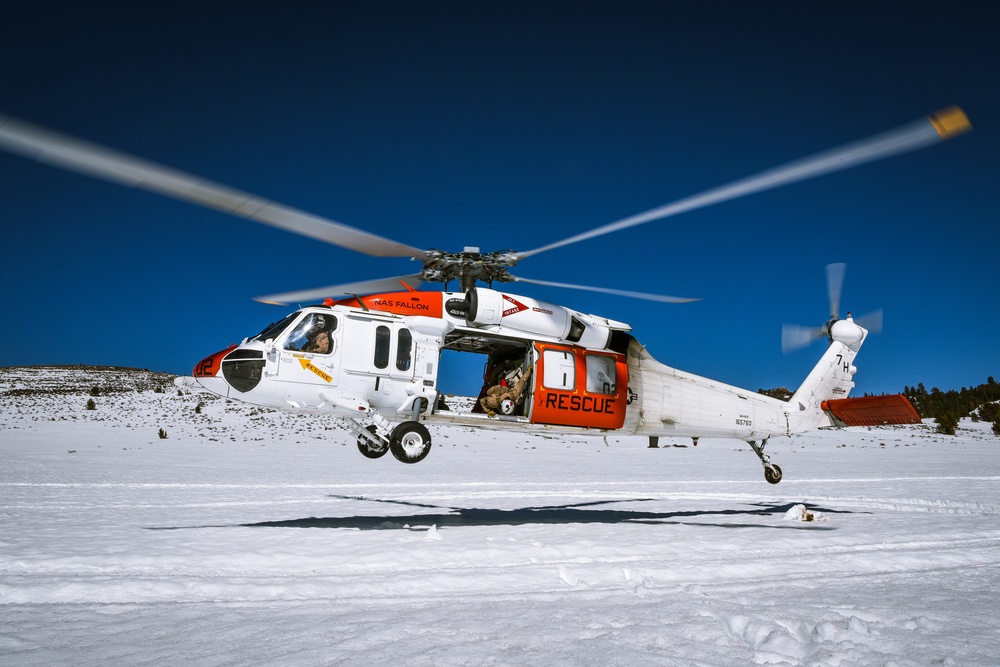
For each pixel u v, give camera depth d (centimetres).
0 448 2648
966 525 1123
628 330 1091
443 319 970
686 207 716
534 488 1812
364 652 391
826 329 1316
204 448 3138
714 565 712
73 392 5625
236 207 652
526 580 622
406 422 912
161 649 399
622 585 617
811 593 587
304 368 916
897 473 2506
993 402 7806
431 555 735
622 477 2256
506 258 927
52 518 1045
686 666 372
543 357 1003
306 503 1325
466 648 398
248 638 422
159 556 707
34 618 475
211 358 929
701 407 1180
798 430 1295
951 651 413
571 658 382
